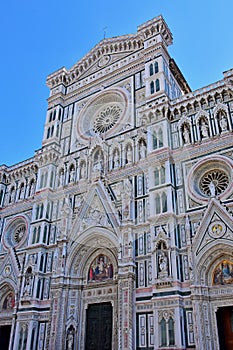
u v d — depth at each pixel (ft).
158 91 141.28
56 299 120.98
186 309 97.50
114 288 117.39
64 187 149.18
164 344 93.81
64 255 127.95
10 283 141.28
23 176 175.42
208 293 98.53
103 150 143.84
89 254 129.29
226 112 120.67
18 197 169.58
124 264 111.96
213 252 101.50
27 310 125.59
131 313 103.71
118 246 117.08
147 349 97.96
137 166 131.03
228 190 107.14
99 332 114.11
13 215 164.55
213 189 109.09
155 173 123.75
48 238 141.90
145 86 148.97
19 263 144.66
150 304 103.60
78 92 178.50
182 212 112.47
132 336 100.73
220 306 95.81
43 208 148.05
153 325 99.86
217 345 90.84
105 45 179.63
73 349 113.91
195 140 123.65
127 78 160.66
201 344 90.12
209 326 93.66
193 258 102.37
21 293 131.23
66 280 124.26
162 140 127.85
